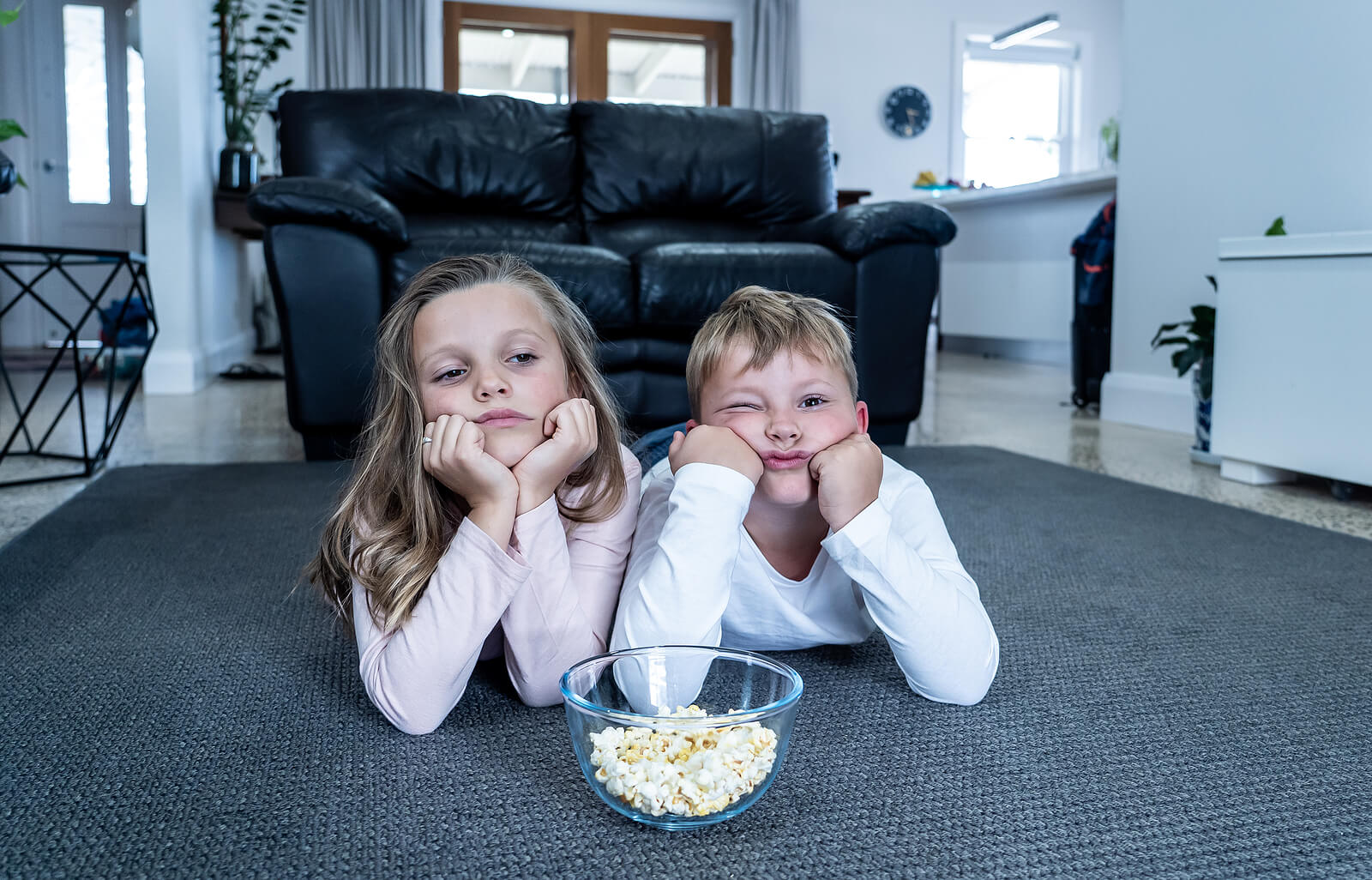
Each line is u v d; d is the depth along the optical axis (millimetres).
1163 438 2711
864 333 2387
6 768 757
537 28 6562
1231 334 2076
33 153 5824
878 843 642
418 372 821
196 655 1022
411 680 771
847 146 7125
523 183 2840
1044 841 646
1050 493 1911
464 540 765
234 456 2350
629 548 920
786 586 877
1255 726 845
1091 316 3326
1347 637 1088
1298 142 2412
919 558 817
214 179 4207
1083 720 854
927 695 884
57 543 1493
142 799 706
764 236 2896
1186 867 617
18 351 5477
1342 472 1849
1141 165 2951
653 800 628
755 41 6734
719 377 800
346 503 869
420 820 672
